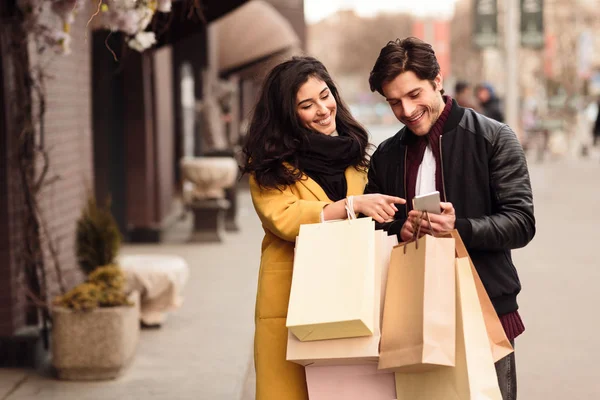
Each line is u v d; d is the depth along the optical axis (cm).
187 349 997
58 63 1021
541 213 2233
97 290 881
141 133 1834
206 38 2720
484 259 481
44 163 939
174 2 1025
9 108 880
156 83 1881
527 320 1096
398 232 480
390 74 472
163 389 845
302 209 487
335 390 466
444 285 435
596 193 2734
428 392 445
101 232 925
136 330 925
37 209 884
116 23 723
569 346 973
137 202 1845
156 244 1844
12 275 892
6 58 875
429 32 5544
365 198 477
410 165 499
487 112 1912
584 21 7650
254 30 3094
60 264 1017
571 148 5156
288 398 499
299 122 501
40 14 898
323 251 457
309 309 443
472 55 8944
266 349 503
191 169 1836
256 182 505
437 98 484
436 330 429
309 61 505
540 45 3822
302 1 4197
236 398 816
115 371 876
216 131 2031
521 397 802
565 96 5369
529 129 4450
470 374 432
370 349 440
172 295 1098
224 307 1220
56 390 837
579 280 1349
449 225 455
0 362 902
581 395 806
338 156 502
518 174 478
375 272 454
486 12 3688
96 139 1792
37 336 905
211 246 1814
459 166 482
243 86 4062
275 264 507
